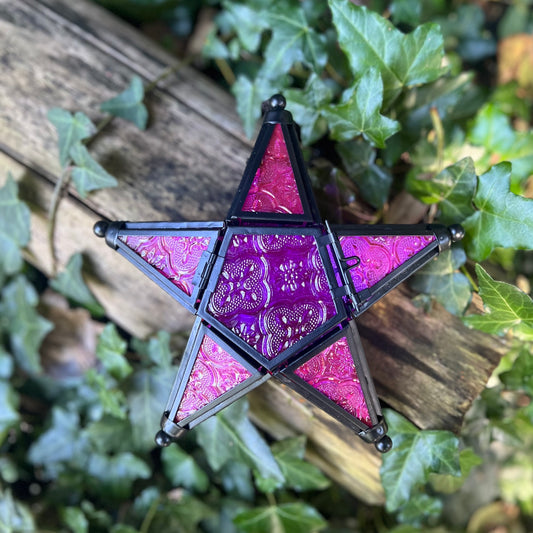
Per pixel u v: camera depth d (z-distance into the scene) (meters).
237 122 0.37
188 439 0.42
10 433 0.46
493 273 0.40
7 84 0.37
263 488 0.39
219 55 0.43
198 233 0.28
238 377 0.28
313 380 0.28
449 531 0.44
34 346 0.43
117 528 0.40
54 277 0.42
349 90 0.33
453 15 0.49
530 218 0.29
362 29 0.32
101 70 0.38
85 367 0.44
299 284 0.28
